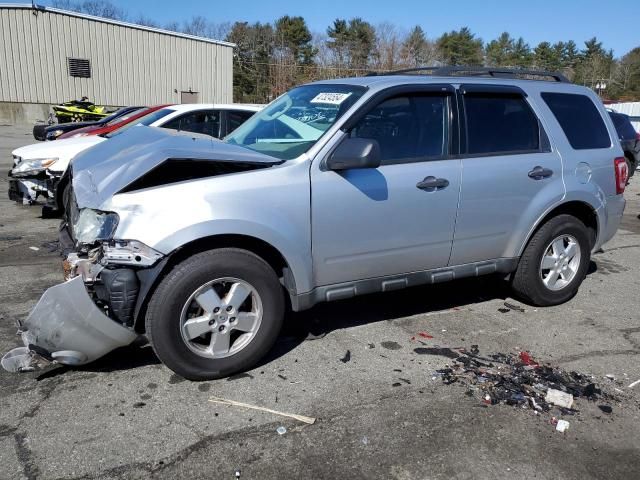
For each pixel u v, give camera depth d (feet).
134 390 11.25
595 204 16.39
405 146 13.32
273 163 11.84
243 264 11.37
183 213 10.70
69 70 98.43
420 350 13.47
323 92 14.14
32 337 10.57
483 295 17.49
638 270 21.18
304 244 12.01
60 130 37.86
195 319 11.27
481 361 12.99
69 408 10.54
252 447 9.61
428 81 13.82
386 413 10.73
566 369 12.76
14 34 93.76
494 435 10.14
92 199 11.12
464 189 13.88
